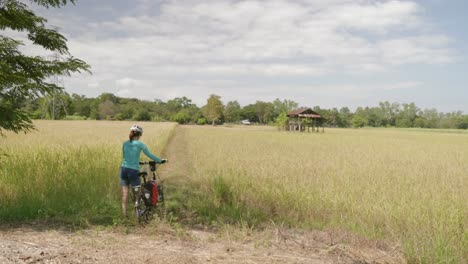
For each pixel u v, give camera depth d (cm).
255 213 903
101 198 927
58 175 1072
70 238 636
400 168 1731
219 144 3225
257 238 692
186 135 4953
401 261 584
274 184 1180
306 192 1054
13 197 886
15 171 1058
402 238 698
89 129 4931
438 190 1145
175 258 551
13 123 812
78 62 845
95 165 1278
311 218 869
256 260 565
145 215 761
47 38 880
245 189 1098
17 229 679
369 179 1351
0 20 809
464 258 617
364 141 4450
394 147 3444
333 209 923
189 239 664
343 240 686
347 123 16325
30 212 781
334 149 2964
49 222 745
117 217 778
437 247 584
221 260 557
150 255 559
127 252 571
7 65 748
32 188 944
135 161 761
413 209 865
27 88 802
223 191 1045
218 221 827
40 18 860
